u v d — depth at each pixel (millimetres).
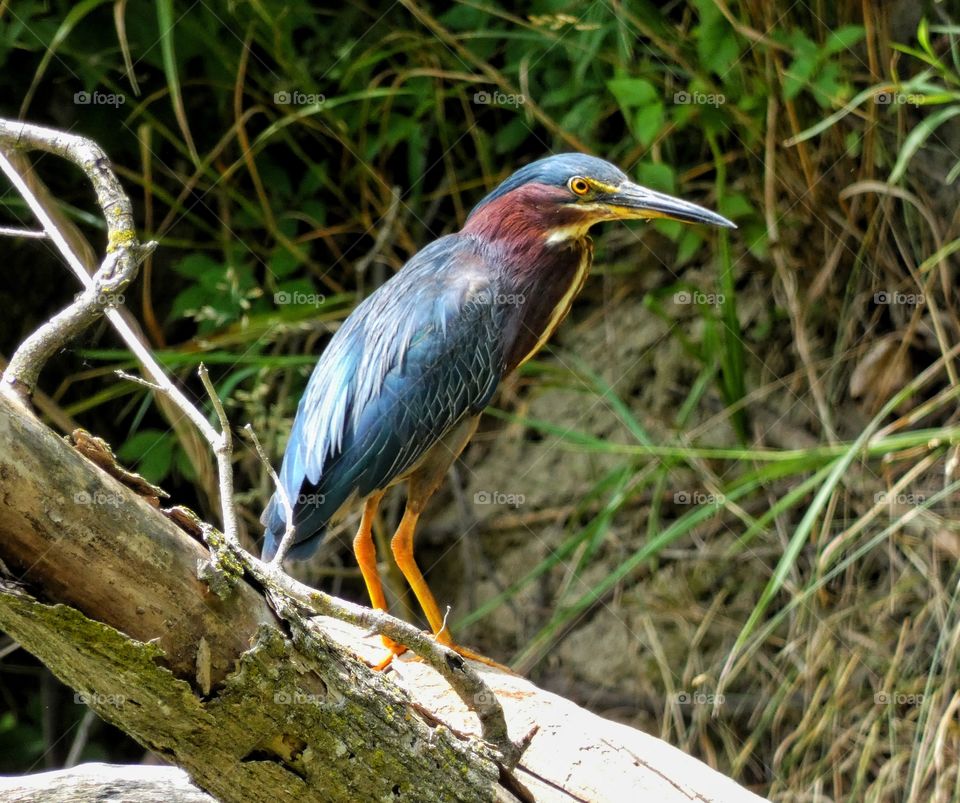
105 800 5031
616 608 11094
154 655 3656
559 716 5852
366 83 11695
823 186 10578
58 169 11781
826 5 10445
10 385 3676
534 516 11570
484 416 12086
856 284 10664
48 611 3494
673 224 10719
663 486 10711
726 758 10328
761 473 9617
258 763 4031
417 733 4246
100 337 12023
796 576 10148
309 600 3928
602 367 11641
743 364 10641
